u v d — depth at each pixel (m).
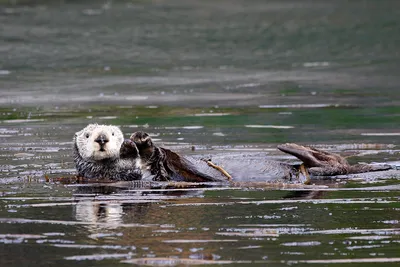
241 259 17.03
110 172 27.88
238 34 99.25
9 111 49.50
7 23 101.56
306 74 71.62
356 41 93.88
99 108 51.28
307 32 100.56
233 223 20.44
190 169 27.59
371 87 62.69
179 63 79.19
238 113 48.66
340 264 16.77
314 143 36.59
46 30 97.25
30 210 22.14
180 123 44.31
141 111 49.72
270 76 70.31
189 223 20.45
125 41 92.12
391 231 19.53
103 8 119.81
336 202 23.36
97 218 21.08
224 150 34.25
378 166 29.75
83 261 16.86
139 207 22.67
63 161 31.53
